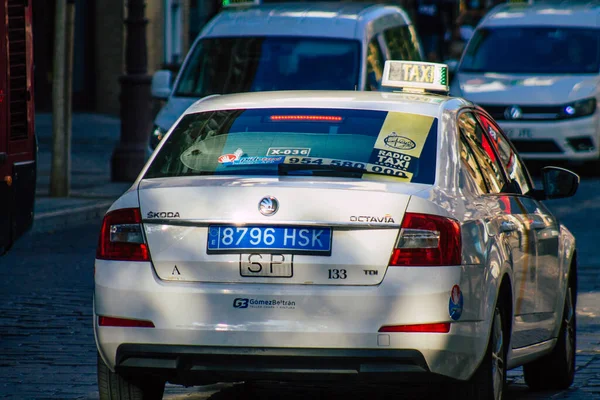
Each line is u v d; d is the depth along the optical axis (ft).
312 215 62.69
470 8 366.02
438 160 67.36
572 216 178.60
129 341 63.93
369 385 83.25
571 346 84.58
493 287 66.13
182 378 64.90
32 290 118.62
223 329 62.64
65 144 183.21
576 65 214.90
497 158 77.46
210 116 72.43
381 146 68.03
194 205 63.77
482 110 79.92
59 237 155.74
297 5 169.07
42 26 322.96
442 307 62.18
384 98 72.95
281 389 81.97
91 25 336.49
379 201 62.85
